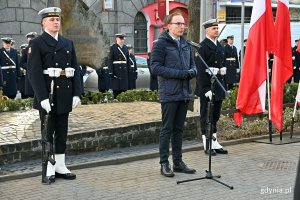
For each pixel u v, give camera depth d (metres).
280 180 6.84
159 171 7.28
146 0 26.22
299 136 9.80
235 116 9.81
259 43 9.07
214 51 8.10
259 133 9.72
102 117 9.30
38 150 7.68
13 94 13.88
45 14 6.68
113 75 14.23
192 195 6.21
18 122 8.93
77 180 6.85
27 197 6.14
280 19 9.21
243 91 9.19
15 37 21.45
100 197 6.14
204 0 9.99
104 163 7.60
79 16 12.14
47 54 6.64
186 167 7.22
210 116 6.92
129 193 6.29
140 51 26.41
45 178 6.69
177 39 7.04
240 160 7.92
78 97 6.93
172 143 7.25
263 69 9.12
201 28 10.02
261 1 9.05
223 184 6.57
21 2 21.50
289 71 9.30
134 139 8.66
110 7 23.69
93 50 12.39
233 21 28.55
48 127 6.67
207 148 8.27
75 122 8.80
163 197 6.14
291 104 12.15
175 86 6.94
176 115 7.14
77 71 6.95
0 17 21.09
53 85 6.68
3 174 6.92
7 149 7.37
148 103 11.27
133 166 7.57
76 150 8.02
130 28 25.66
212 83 7.03
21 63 11.70
